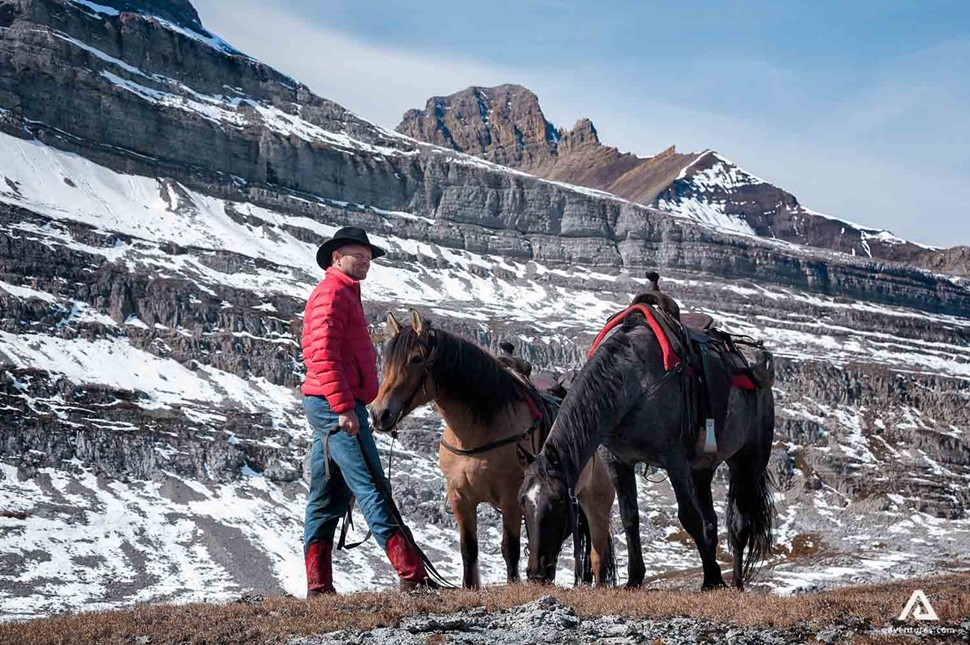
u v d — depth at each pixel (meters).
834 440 191.50
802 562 115.00
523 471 14.38
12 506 116.62
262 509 133.25
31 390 143.50
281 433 155.75
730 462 16.25
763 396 15.98
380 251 12.15
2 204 190.88
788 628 9.55
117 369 162.88
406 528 11.30
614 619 9.92
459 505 14.76
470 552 14.73
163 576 107.25
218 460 141.75
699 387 14.02
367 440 11.45
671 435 13.44
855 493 171.75
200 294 187.25
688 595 11.30
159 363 170.38
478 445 14.28
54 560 105.19
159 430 145.12
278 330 187.88
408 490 139.75
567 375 18.05
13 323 162.50
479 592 11.25
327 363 11.27
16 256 177.25
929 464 186.62
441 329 13.93
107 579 103.19
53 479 127.12
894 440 195.62
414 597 10.64
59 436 134.12
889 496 169.88
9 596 93.69
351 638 9.12
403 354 13.26
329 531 12.05
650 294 14.20
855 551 138.75
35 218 194.38
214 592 103.19
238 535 122.69
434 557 119.75
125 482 131.50
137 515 123.00
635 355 13.23
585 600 10.73
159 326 179.50
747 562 15.98
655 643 8.86
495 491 14.50
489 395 14.16
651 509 147.75
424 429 160.62
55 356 159.38
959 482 179.38
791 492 170.88
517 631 9.27
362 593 11.27
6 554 103.44
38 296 172.75
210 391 166.25
